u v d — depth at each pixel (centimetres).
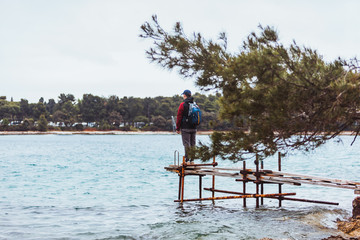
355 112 624
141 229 1004
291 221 1005
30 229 1027
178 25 805
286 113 647
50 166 3369
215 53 757
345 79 613
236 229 952
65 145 8819
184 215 1166
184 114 1188
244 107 666
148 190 1795
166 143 10244
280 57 633
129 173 2664
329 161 3456
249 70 647
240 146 693
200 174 1302
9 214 1238
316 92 624
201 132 13600
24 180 2297
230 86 688
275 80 639
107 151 6194
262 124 671
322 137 684
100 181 2205
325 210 1152
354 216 1003
